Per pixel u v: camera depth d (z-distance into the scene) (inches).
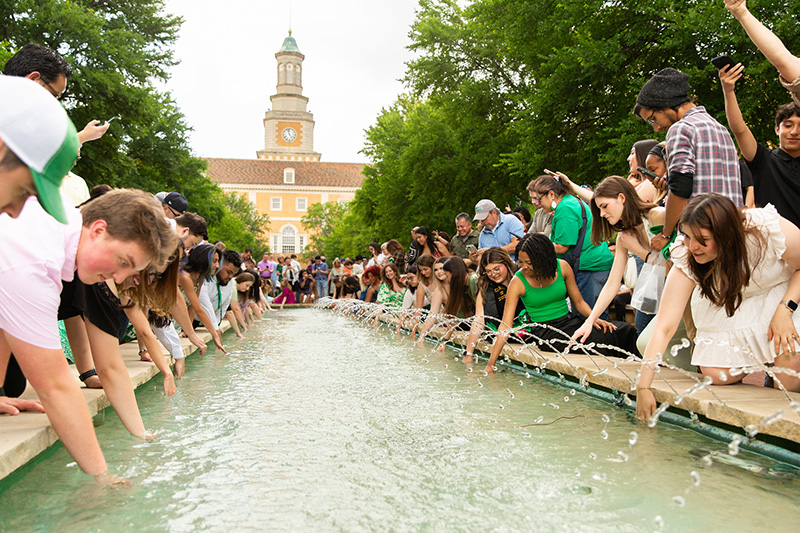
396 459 81.6
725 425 90.7
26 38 541.6
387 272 365.7
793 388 104.0
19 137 50.6
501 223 271.0
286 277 757.9
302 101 3316.9
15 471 73.5
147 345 114.6
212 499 66.9
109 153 608.4
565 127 466.9
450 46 677.9
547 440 91.3
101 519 61.3
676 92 137.3
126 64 597.6
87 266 67.8
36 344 66.8
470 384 141.9
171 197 185.6
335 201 2511.1
